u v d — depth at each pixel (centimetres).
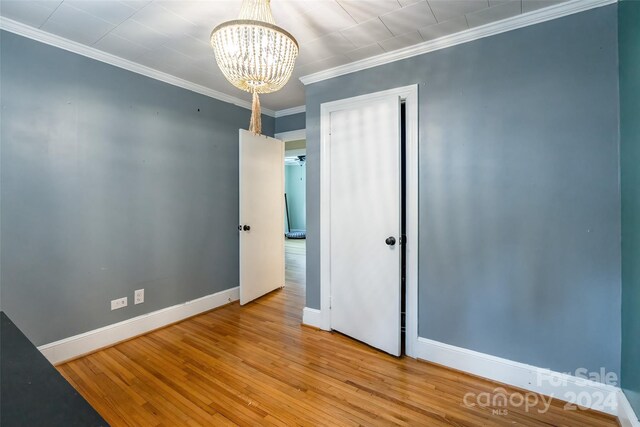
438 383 196
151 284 274
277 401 178
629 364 154
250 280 346
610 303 168
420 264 226
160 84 280
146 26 200
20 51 200
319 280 279
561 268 180
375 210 240
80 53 227
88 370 209
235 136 355
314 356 229
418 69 224
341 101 260
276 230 391
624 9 156
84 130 230
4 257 195
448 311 216
